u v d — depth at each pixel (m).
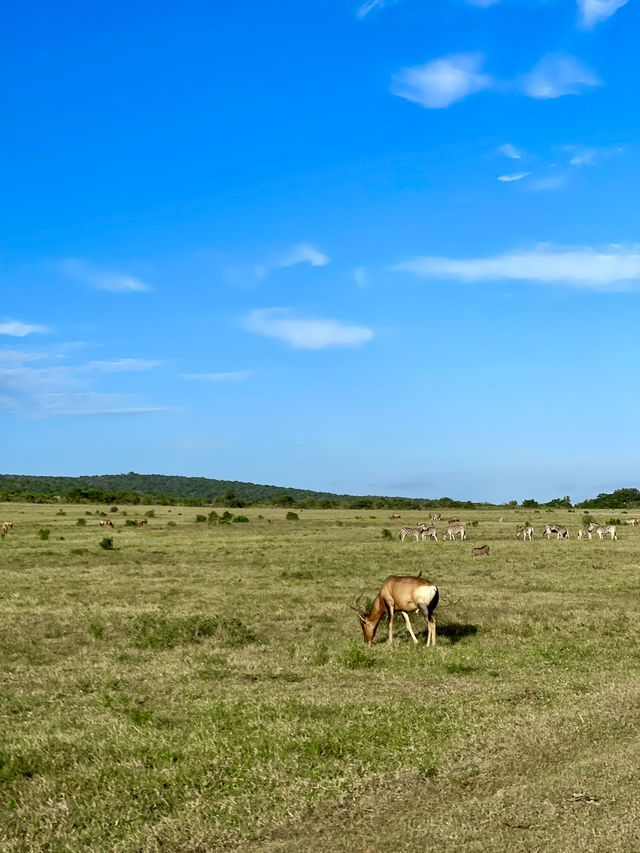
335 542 44.94
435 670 12.72
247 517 75.44
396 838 6.29
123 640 15.91
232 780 7.52
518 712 9.70
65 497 117.50
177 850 6.24
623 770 7.53
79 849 6.23
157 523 65.81
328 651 14.75
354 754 8.17
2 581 26.20
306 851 6.12
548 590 23.98
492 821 6.52
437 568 30.67
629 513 92.31
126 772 7.79
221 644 15.38
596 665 13.09
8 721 9.90
